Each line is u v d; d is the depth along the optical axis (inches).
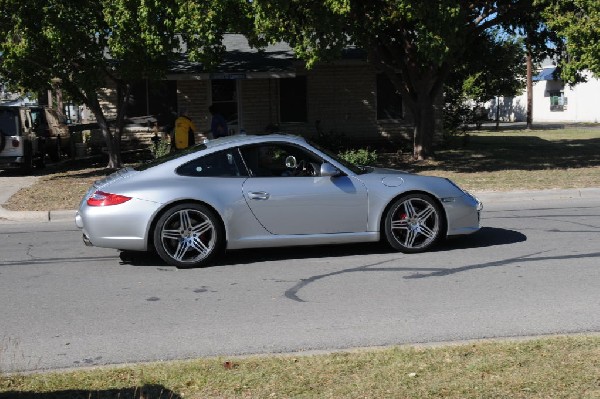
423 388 155.5
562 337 191.8
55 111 943.7
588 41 583.2
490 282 268.7
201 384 161.8
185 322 227.1
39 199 520.4
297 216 302.2
